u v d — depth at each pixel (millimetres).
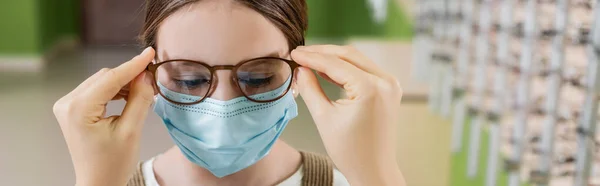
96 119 715
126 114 722
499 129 1309
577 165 972
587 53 953
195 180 849
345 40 7168
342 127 728
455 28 1723
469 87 1579
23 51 5746
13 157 3105
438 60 1906
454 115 1711
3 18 5703
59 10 6941
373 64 774
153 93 750
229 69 729
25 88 4785
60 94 4570
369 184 749
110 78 708
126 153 723
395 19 4062
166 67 751
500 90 1286
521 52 1181
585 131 950
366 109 717
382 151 741
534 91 1146
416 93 2104
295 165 881
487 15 1381
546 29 1108
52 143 3328
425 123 2043
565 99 1050
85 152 711
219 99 758
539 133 1153
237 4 722
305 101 765
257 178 852
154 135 3400
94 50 6770
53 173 2902
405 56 2758
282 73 770
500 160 1320
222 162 817
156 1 758
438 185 2043
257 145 813
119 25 7023
